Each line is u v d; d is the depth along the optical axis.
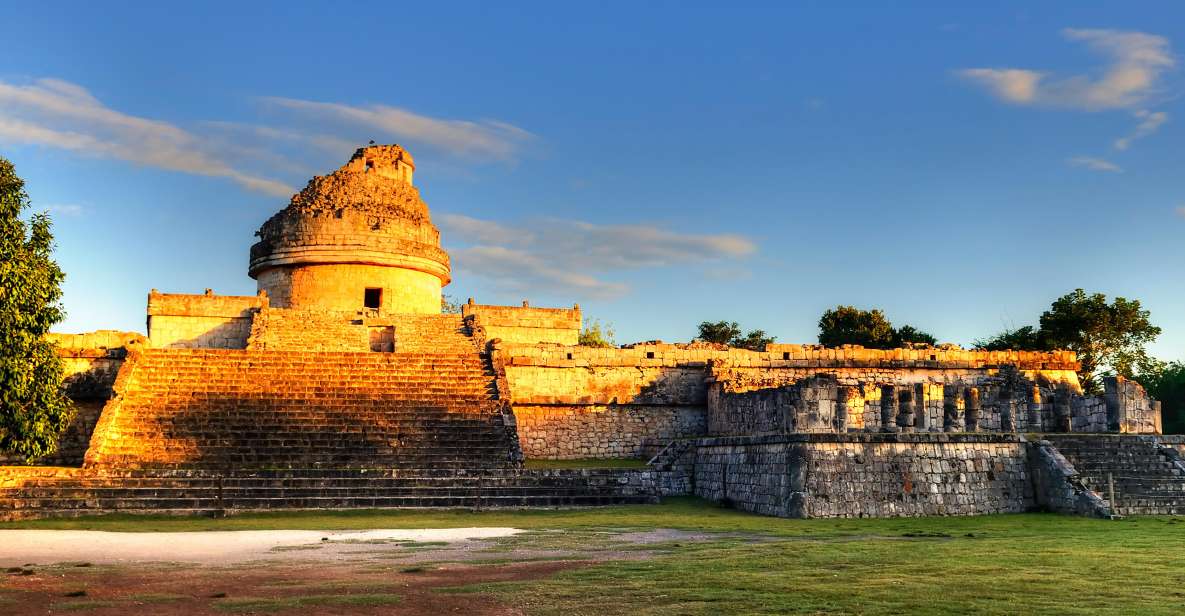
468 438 29.59
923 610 11.12
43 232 24.19
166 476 25.67
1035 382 38.25
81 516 23.27
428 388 32.69
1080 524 22.05
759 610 11.16
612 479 28.12
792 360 38.84
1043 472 25.95
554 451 36.38
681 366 38.12
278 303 44.59
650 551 16.55
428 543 18.09
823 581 13.00
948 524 22.12
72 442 32.62
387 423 30.11
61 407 24.66
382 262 44.28
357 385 32.47
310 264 44.25
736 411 33.41
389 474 26.73
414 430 29.81
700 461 29.12
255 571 14.32
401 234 45.09
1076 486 24.86
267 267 44.97
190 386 31.48
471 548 17.23
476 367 34.41
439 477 26.80
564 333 43.84
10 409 23.22
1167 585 12.69
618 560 15.27
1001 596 11.91
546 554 16.27
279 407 30.62
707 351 38.69
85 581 13.35
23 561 15.59
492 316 43.25
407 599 11.88
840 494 24.09
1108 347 51.94
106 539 18.80
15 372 22.80
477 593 12.23
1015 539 18.50
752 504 25.69
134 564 15.21
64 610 11.29
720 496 27.50
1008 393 33.34
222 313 41.34
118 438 28.09
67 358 33.28
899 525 21.88
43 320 23.91
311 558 15.95
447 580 13.29
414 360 34.53
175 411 29.86
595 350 37.84
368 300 44.69
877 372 39.50
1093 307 52.00
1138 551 16.33
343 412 30.58
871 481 24.44
